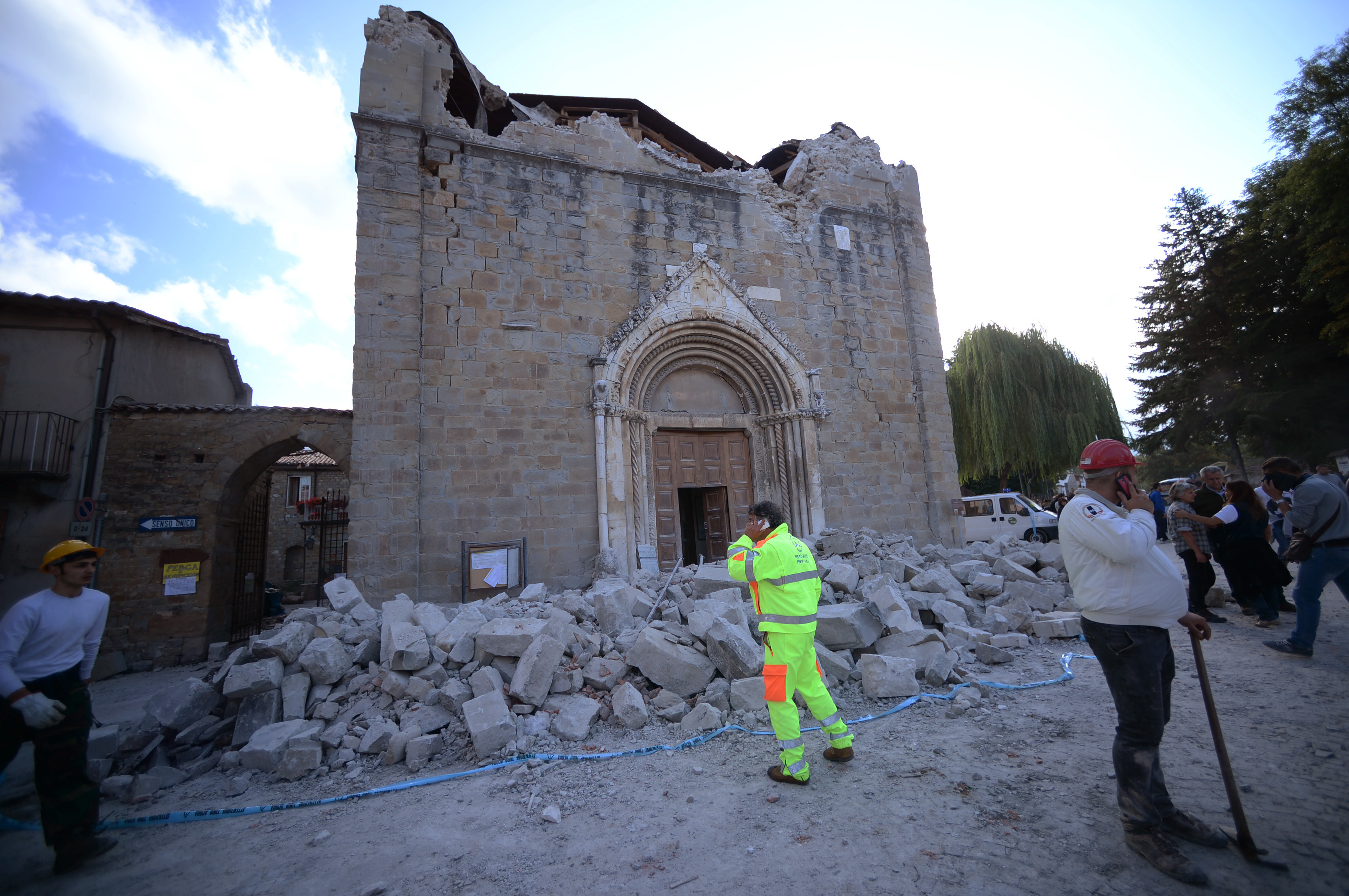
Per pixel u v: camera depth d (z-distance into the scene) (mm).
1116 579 2885
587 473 10453
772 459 12461
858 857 2924
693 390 12555
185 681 5328
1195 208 28641
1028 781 3635
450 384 9766
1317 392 23203
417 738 4645
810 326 12984
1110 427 24156
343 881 3037
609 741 4723
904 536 11719
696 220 12258
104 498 11508
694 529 13578
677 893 2719
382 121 9938
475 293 10164
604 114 11922
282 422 12445
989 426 23750
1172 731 4238
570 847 3211
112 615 11156
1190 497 7727
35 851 3670
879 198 14391
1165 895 2500
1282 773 3490
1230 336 27109
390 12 10594
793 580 3979
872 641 6176
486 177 10578
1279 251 24547
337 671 5449
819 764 4098
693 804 3619
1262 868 2650
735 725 4871
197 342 15430
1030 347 23891
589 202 11320
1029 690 5445
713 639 5496
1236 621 7234
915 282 14148
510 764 4383
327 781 4414
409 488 9125
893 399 13453
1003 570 8555
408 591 8867
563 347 10664
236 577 13484
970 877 2709
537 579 9781
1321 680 4973
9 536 10898
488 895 2816
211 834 3717
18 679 3299
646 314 11297
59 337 11906
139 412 11977
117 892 3121
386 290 9500
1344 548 5340
